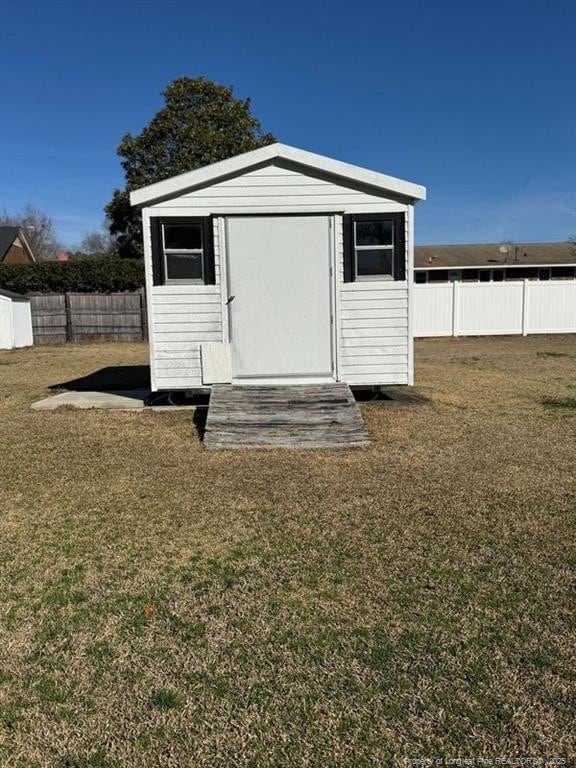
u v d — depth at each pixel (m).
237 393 6.49
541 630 2.53
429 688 2.18
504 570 3.06
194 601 2.79
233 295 6.81
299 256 6.82
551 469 4.73
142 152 23.28
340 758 1.88
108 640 2.48
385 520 3.72
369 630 2.54
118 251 26.58
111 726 2.02
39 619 2.64
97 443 5.63
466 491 4.24
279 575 3.03
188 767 1.85
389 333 6.95
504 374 10.18
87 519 3.79
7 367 12.22
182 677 2.25
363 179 6.67
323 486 4.39
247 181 6.70
